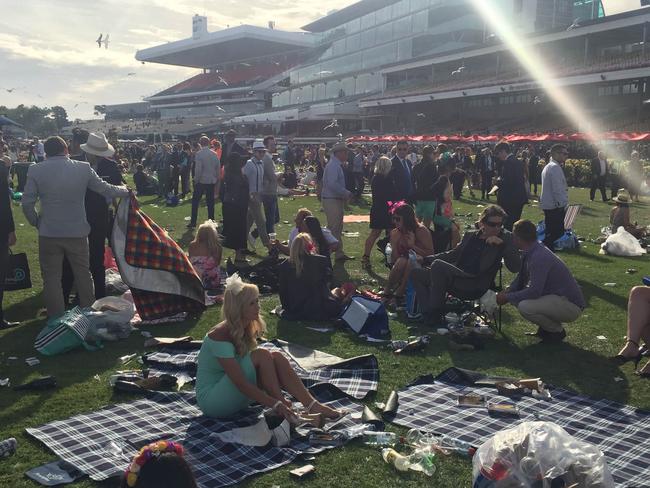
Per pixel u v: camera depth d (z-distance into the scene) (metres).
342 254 11.91
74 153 9.20
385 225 11.05
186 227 16.27
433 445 4.70
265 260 10.17
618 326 8.03
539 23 70.75
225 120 99.25
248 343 5.12
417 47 70.69
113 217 8.85
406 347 6.95
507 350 7.12
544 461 3.50
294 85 91.12
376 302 7.73
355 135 70.12
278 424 4.87
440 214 11.19
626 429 5.08
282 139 75.12
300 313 8.18
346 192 11.71
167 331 7.70
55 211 7.43
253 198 12.45
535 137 40.72
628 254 12.89
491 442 3.75
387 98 67.31
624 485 4.17
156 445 2.53
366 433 4.91
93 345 7.06
